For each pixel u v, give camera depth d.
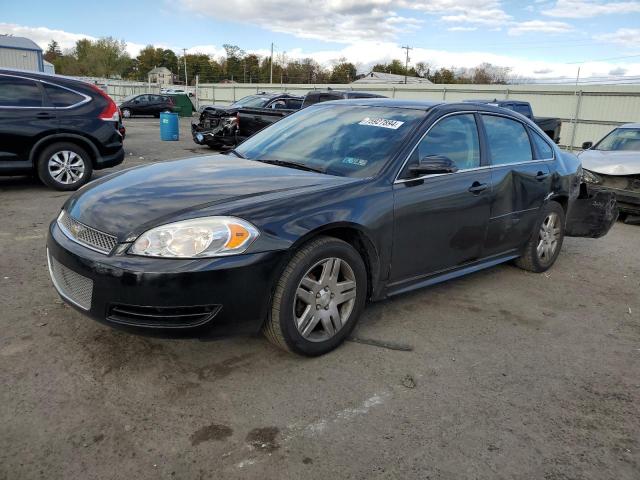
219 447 2.39
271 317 2.98
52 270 3.17
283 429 2.55
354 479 2.25
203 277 2.67
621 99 23.20
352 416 2.68
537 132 5.05
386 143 3.70
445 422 2.68
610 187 8.05
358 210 3.24
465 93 28.89
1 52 32.03
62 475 2.17
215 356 3.17
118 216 2.91
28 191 7.75
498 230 4.40
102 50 94.75
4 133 7.20
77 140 7.82
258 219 2.87
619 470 2.41
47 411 2.57
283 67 108.62
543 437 2.61
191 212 2.85
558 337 3.79
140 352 3.16
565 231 5.74
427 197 3.66
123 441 2.39
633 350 3.66
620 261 5.94
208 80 119.19
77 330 3.38
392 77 86.75
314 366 3.13
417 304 4.21
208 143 14.05
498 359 3.39
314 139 4.05
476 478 2.30
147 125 25.53
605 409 2.90
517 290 4.70
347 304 3.32
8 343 3.18
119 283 2.66
